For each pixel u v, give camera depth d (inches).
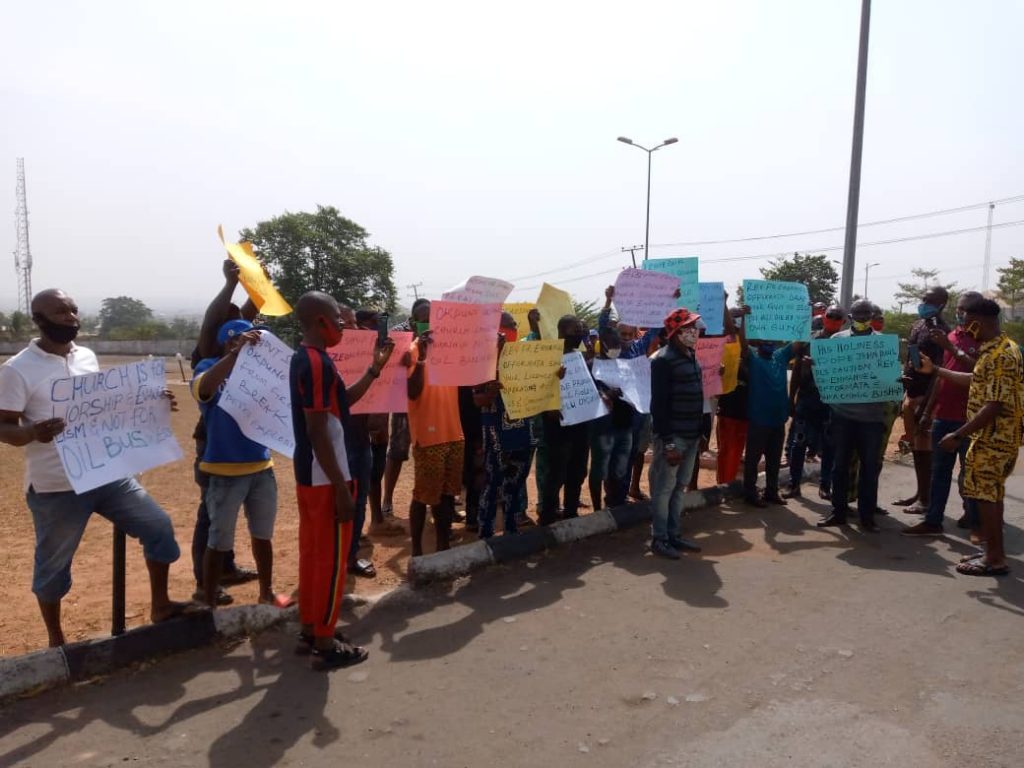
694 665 165.2
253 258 189.6
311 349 156.6
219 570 181.5
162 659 163.3
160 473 390.9
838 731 138.4
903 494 332.5
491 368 222.7
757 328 299.6
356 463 218.2
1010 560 239.3
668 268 310.8
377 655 170.1
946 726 140.3
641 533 267.0
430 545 253.4
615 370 273.6
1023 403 221.9
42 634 181.0
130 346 2284.7
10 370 142.4
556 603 201.6
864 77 506.0
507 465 237.8
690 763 128.3
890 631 183.9
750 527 277.3
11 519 299.1
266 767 126.1
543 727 139.7
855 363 267.0
